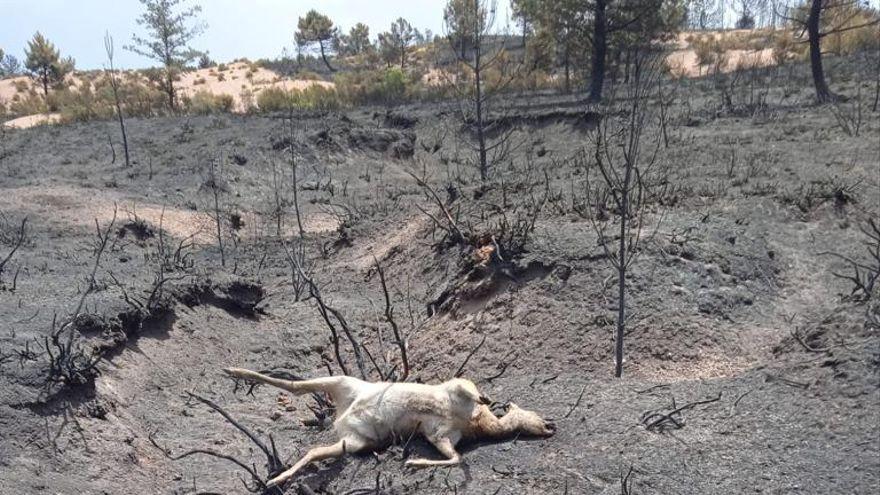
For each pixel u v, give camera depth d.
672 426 5.20
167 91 30.98
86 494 5.03
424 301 9.77
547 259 8.49
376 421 5.23
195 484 5.54
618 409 5.54
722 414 5.29
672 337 7.24
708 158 14.48
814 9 21.17
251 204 17.62
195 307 8.88
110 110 30.17
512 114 23.14
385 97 32.41
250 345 8.73
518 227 9.02
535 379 6.53
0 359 5.89
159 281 8.50
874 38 29.20
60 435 5.51
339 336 9.16
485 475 4.79
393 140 22.86
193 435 6.43
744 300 8.05
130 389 6.69
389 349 8.57
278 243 14.68
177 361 7.63
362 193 19.22
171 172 19.03
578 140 20.19
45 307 7.42
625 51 26.69
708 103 21.58
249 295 9.85
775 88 23.34
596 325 7.52
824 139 15.27
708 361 7.00
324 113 26.64
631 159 6.69
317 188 19.31
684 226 9.21
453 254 10.25
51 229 13.31
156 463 5.82
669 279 8.02
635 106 7.11
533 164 17.42
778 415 5.18
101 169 19.55
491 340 7.86
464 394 5.17
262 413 7.06
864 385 5.22
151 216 15.31
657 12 25.95
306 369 8.27
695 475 4.60
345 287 11.35
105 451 5.61
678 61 30.33
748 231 9.59
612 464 4.75
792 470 4.55
